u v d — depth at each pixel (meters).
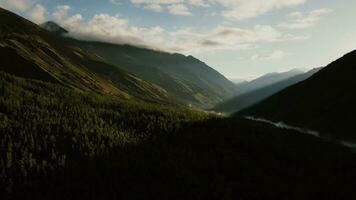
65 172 82.75
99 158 92.25
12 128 108.62
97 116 140.00
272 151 104.62
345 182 83.44
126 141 108.31
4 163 84.75
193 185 78.50
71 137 107.06
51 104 148.12
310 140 118.81
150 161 92.19
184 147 107.19
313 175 87.44
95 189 76.19
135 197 72.81
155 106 175.50
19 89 159.75
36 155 92.12
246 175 85.88
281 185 80.75
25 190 74.25
